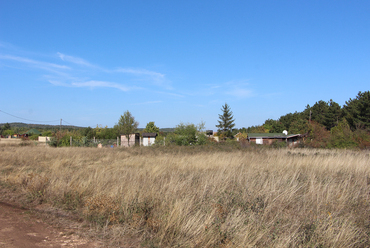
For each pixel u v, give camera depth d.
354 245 4.41
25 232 4.57
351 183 8.52
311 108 72.25
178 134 34.09
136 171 9.66
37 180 7.59
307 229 4.67
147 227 4.89
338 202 6.37
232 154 17.89
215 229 4.55
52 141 33.75
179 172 10.08
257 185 7.33
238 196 6.27
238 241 4.28
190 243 4.24
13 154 17.39
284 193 6.74
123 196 6.08
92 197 6.25
